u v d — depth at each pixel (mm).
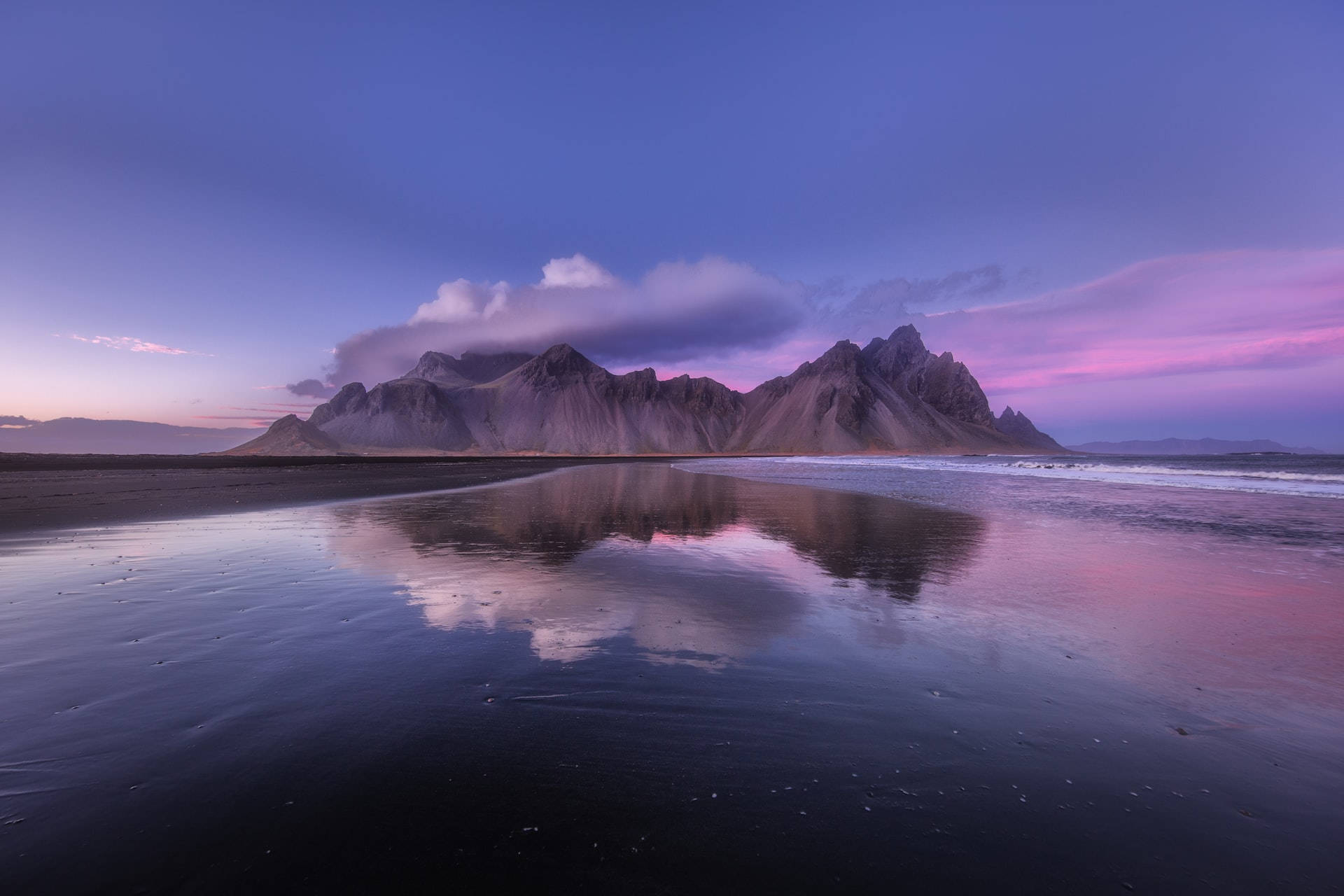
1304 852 2506
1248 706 3930
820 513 15938
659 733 3545
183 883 2246
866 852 2506
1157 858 2479
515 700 3992
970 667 4652
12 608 6234
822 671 4578
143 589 7109
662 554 9805
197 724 3549
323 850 2457
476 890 2256
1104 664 4727
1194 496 21062
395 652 4949
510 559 9242
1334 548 10156
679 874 2365
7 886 2207
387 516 15008
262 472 40250
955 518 14805
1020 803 2857
